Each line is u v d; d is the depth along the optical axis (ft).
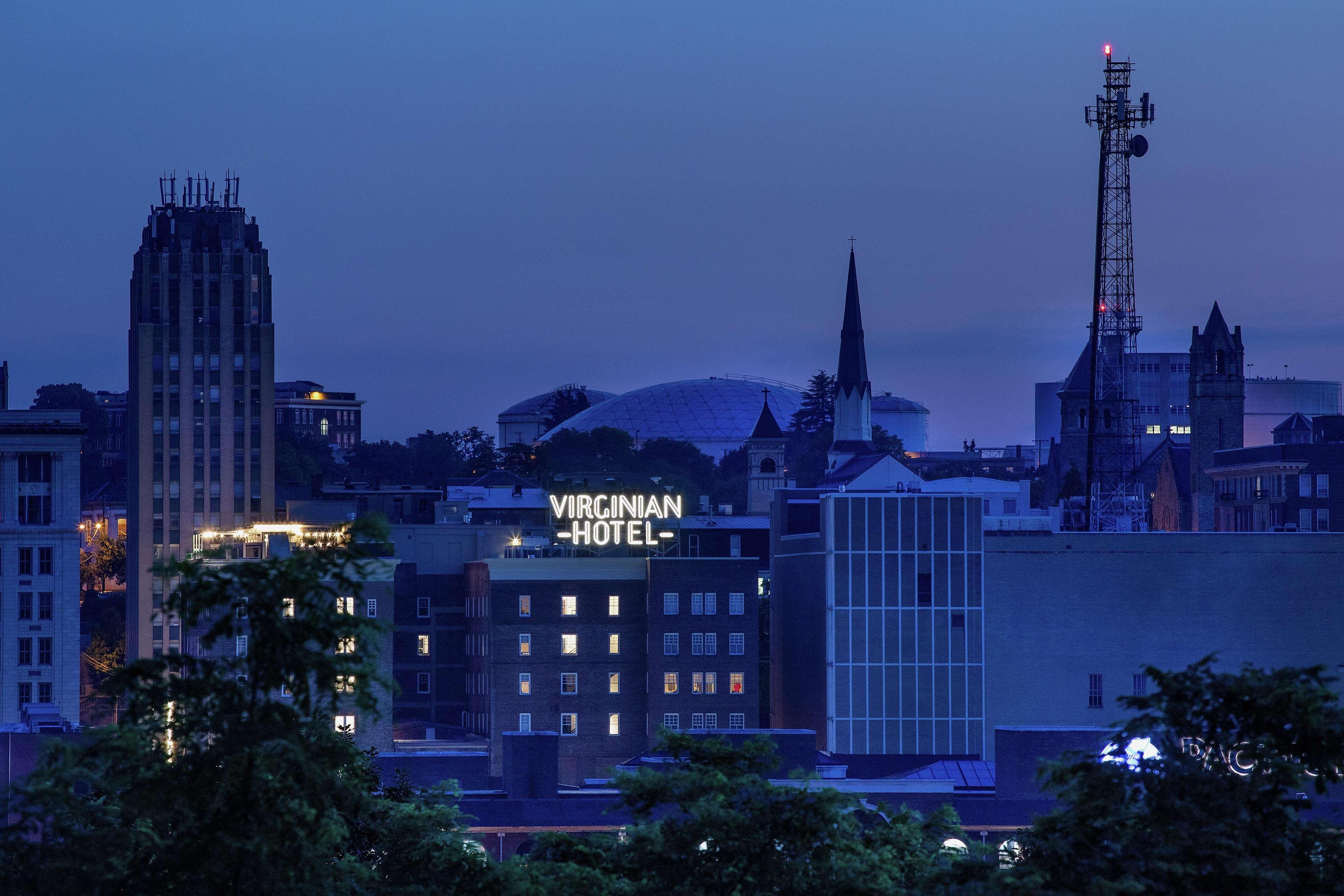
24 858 363.97
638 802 459.32
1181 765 378.53
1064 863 374.43
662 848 427.33
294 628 338.54
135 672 336.70
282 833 340.39
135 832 377.91
